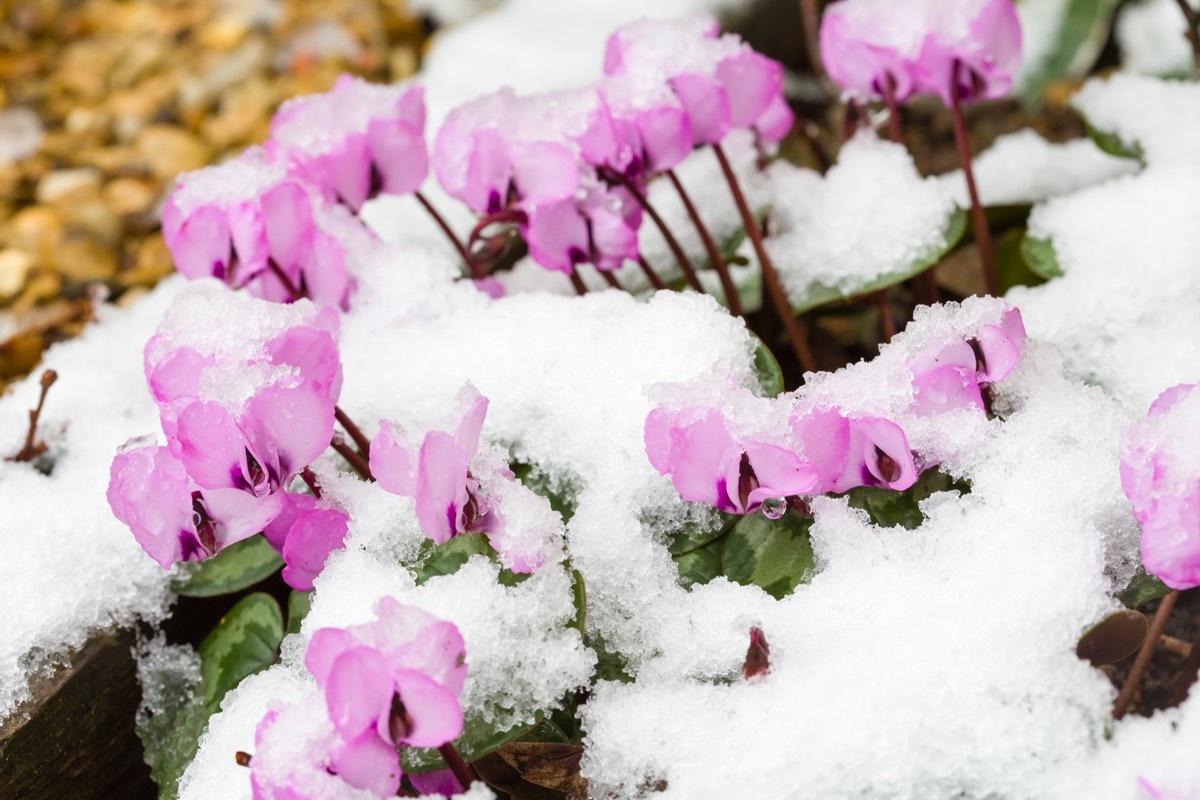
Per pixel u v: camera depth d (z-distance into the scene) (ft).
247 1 4.06
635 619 2.61
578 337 2.70
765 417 2.54
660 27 2.69
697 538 2.63
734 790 2.52
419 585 2.58
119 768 2.72
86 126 3.58
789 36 3.46
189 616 2.76
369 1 3.90
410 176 2.77
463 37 3.35
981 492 2.61
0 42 4.04
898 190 2.78
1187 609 2.77
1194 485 2.45
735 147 2.89
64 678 2.67
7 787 2.65
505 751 2.59
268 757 2.45
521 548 2.55
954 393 2.58
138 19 4.11
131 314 2.97
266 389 2.50
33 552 2.70
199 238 2.67
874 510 2.62
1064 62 3.25
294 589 2.65
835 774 2.52
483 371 2.71
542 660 2.55
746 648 2.58
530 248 2.70
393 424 2.54
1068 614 2.54
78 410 2.85
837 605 2.58
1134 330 2.73
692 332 2.67
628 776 2.56
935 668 2.53
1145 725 2.50
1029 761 2.50
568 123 2.66
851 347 2.97
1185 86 2.89
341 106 2.76
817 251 2.79
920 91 2.76
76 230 3.33
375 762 2.44
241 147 3.52
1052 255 2.79
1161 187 2.79
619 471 2.64
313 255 2.71
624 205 2.74
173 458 2.54
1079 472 2.60
